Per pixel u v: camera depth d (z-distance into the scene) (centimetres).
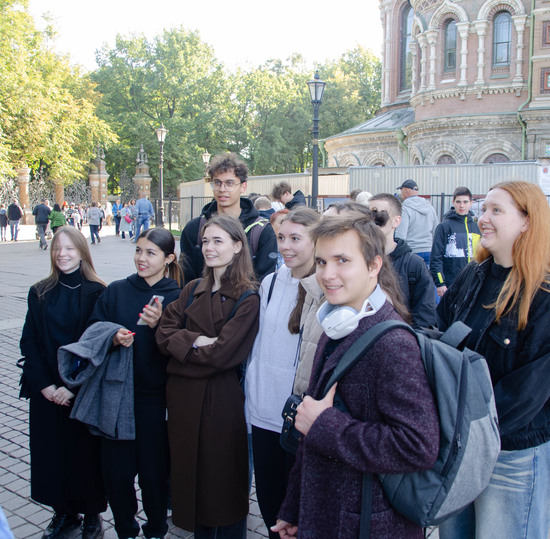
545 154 2303
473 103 2494
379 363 166
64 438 312
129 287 317
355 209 261
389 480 166
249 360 296
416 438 156
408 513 163
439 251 605
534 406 202
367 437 161
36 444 315
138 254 316
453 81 2542
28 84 2730
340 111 5534
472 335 224
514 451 211
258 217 387
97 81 5066
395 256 384
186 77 4912
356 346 171
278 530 204
